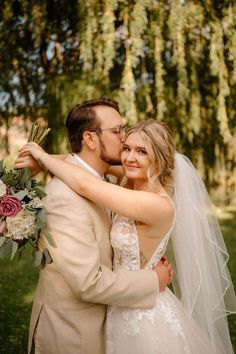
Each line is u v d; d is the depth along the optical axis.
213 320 2.02
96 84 5.76
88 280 1.69
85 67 5.36
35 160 1.98
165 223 1.85
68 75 6.21
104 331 1.90
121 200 1.77
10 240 1.78
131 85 5.32
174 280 2.20
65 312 1.81
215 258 2.06
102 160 1.98
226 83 5.73
